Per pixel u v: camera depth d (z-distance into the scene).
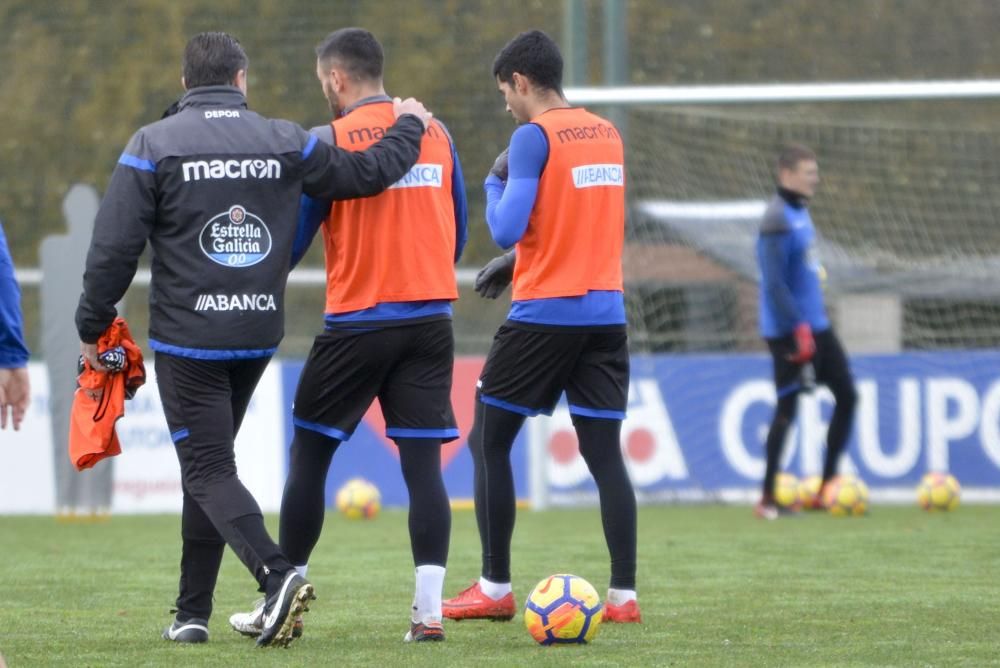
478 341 43.78
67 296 34.88
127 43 50.59
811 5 48.28
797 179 33.41
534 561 25.56
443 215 16.89
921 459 38.66
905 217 43.22
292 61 46.22
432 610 16.47
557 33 48.16
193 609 16.56
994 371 38.94
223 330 15.43
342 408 16.84
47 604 20.28
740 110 42.97
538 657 15.15
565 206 17.45
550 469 38.88
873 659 15.12
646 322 40.06
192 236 15.40
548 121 17.50
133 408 37.62
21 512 37.31
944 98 35.50
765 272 33.44
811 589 21.48
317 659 15.00
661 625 17.70
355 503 35.09
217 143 15.47
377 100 16.97
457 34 47.69
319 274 44.44
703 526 32.03
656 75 47.25
